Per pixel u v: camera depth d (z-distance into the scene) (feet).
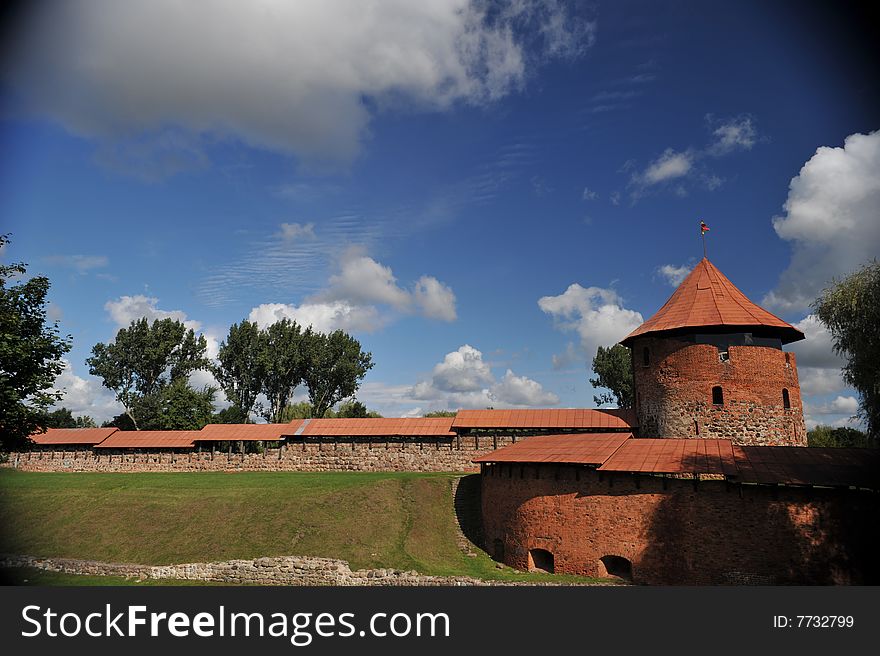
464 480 133.69
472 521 119.44
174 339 228.84
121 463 171.53
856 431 182.70
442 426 153.48
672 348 116.98
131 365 222.69
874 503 78.07
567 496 97.35
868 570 76.89
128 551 107.14
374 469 155.22
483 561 106.32
